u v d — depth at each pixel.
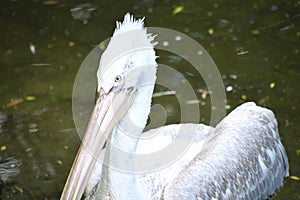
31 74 14.56
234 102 13.46
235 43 15.12
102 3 16.69
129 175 9.16
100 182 9.48
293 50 14.87
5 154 12.38
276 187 11.19
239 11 16.17
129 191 9.22
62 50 15.21
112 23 15.95
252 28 15.57
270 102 13.44
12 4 16.78
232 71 14.33
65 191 8.76
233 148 10.37
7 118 13.35
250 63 14.55
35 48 15.32
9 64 14.88
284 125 12.77
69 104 13.65
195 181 9.68
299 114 13.06
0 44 15.50
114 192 9.27
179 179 9.72
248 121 10.81
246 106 11.25
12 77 14.50
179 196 9.40
